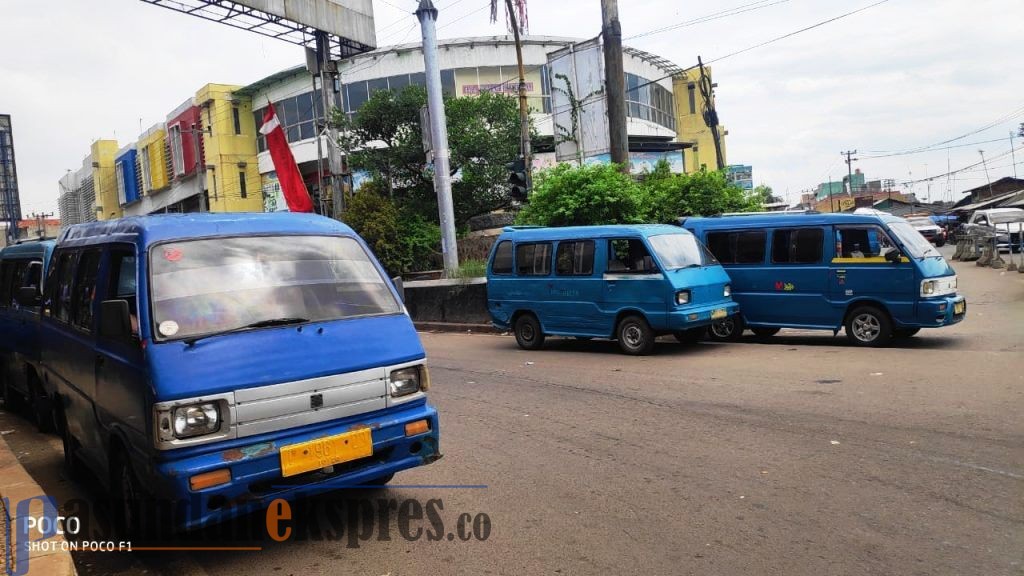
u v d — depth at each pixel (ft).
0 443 22.07
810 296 36.52
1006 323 38.40
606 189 49.57
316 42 77.56
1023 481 15.43
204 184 150.00
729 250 39.78
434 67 55.72
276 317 14.76
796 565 12.21
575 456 19.33
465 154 80.43
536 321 40.98
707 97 132.36
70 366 18.83
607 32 50.72
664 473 17.46
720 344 38.68
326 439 13.71
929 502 14.62
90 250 18.44
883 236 34.24
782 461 17.76
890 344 34.60
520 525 14.80
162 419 12.57
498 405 26.35
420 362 15.51
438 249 79.20
